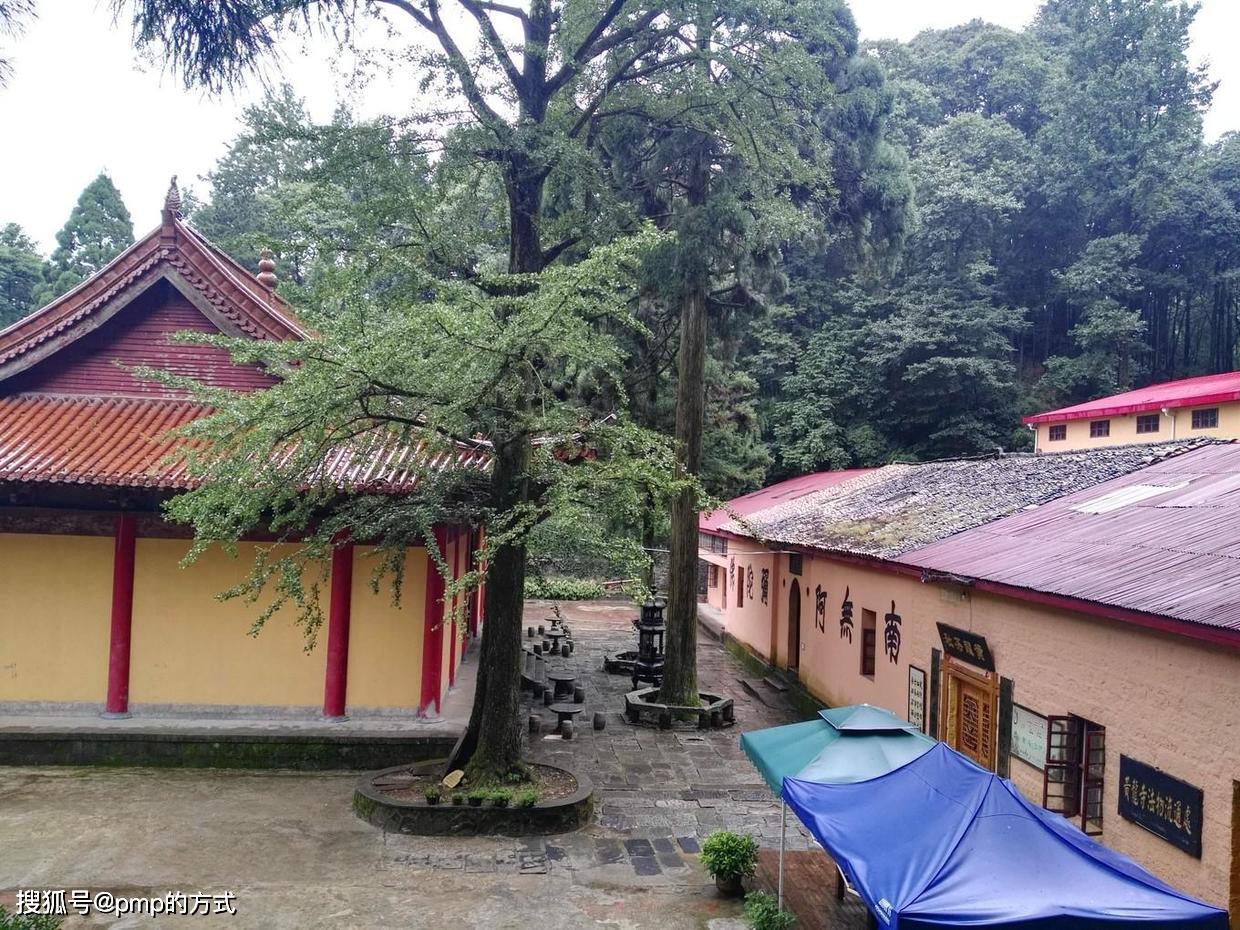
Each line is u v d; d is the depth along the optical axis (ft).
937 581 37.45
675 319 66.69
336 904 29.71
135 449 42.86
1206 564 26.35
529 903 30.19
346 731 44.32
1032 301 136.87
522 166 40.91
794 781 25.12
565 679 62.95
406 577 46.62
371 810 36.96
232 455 35.65
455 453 39.47
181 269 46.03
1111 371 119.85
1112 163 124.77
